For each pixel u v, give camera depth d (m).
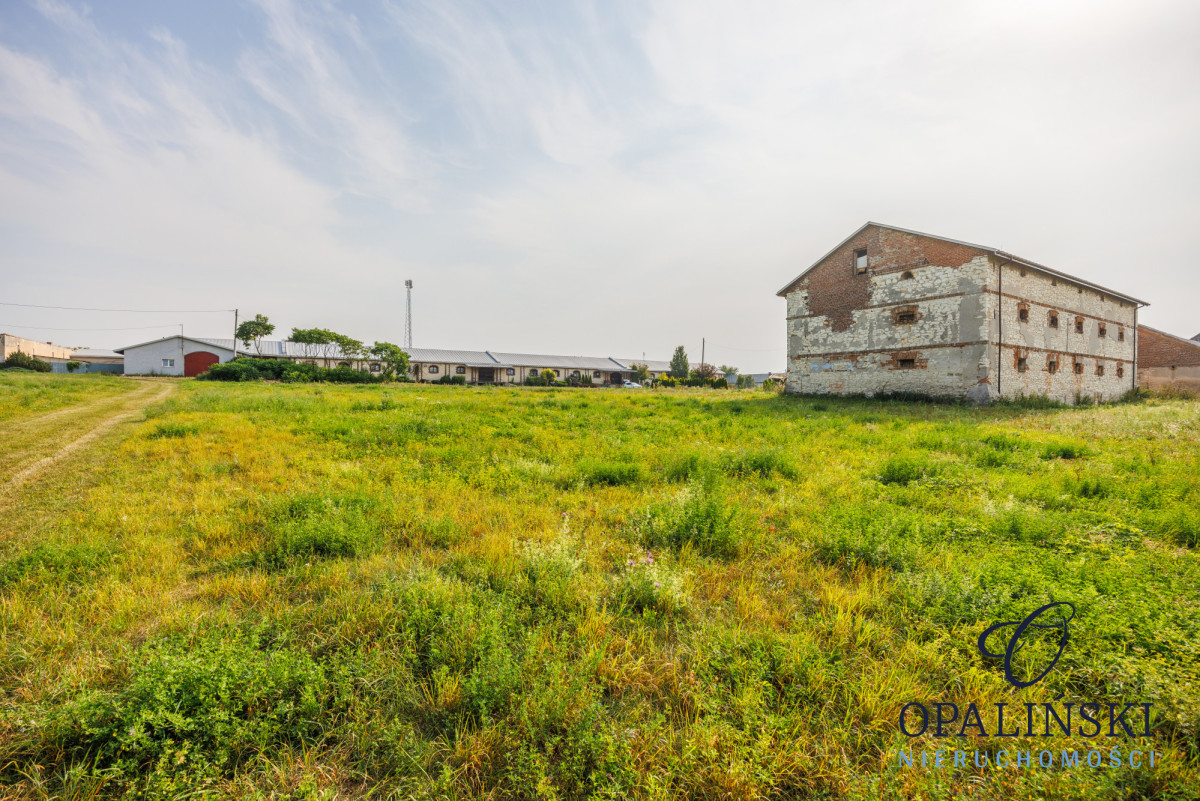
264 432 10.83
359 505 5.50
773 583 4.14
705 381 59.06
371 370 57.34
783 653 2.93
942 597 3.60
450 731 2.48
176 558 4.29
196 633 3.07
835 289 26.64
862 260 26.11
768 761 2.26
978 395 21.11
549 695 2.48
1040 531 5.01
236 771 2.20
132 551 4.34
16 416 13.44
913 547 4.44
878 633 3.27
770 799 2.15
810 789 2.18
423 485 6.75
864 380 25.28
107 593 3.62
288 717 2.45
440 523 5.03
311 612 3.43
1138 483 6.70
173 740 2.27
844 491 6.66
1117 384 29.52
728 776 2.15
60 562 4.00
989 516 5.52
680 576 3.94
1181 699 2.44
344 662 2.88
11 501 5.88
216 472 7.36
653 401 22.95
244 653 2.79
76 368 55.56
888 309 24.25
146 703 2.34
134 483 6.65
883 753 2.30
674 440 10.87
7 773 2.18
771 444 10.42
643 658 2.97
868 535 4.63
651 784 2.06
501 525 5.28
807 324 28.06
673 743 2.37
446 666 2.76
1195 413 16.84
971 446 10.05
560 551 4.21
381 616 3.24
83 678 2.63
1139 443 10.29
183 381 36.88
